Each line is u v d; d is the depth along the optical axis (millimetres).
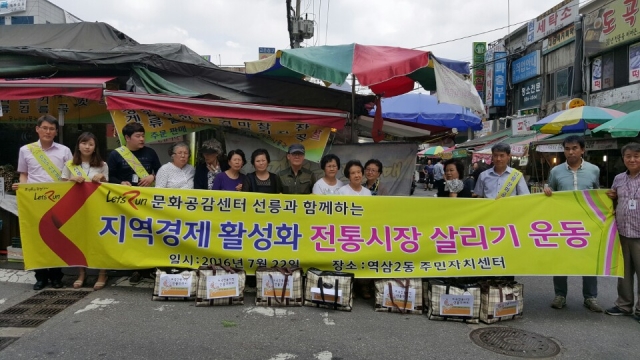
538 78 17406
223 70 6734
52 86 5539
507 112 19984
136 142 4980
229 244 4531
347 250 4508
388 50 5203
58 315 3977
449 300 4125
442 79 5020
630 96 12234
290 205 4582
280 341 3592
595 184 4703
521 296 4277
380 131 7125
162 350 3373
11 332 3617
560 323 4207
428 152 23859
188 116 5742
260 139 6398
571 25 14953
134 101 5508
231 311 4180
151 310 4145
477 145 19188
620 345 3727
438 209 4582
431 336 3801
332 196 4594
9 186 6219
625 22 12203
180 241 4512
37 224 4523
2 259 5664
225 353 3359
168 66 6492
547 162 15539
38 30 7492
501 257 4426
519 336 3865
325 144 6117
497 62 19859
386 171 6633
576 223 4457
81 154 4641
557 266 4375
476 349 3580
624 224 4281
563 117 8492
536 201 4547
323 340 3639
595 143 11688
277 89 6688
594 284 4586
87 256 4559
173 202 4566
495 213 4551
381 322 4066
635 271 4414
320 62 5012
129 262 4496
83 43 7230
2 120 7074
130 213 4531
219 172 5438
